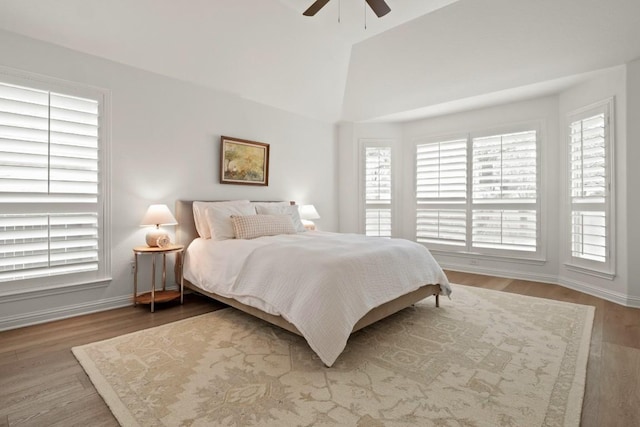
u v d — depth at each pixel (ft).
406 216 17.52
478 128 15.02
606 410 5.04
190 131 11.82
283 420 4.78
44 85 8.68
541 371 6.17
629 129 10.36
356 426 4.65
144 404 5.13
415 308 9.96
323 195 17.25
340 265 7.13
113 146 9.92
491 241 14.52
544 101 13.38
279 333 8.05
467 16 10.57
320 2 8.09
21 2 7.88
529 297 11.15
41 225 8.68
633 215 10.32
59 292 9.00
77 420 4.80
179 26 9.92
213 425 4.66
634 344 7.41
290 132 15.55
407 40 12.12
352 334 7.98
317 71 13.80
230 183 13.12
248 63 12.08
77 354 6.83
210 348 7.18
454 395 5.41
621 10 9.07
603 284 11.25
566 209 12.75
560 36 10.19
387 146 17.58
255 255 8.55
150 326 8.54
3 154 8.08
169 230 11.36
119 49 9.71
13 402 5.21
